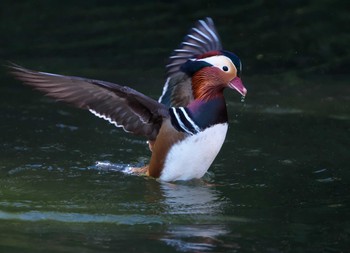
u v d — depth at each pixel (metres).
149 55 18.36
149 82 16.41
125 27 20.39
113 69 17.31
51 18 21.08
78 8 21.86
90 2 22.23
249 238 9.39
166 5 21.84
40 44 19.11
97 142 13.21
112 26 20.44
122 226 9.77
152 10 21.55
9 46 18.92
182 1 22.00
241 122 14.32
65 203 10.55
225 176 11.74
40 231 9.57
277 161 12.36
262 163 12.28
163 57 18.19
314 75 17.39
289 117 14.62
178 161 11.05
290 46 19.09
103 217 10.05
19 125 13.92
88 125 14.09
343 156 12.53
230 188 11.23
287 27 20.17
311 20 20.47
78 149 12.85
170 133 10.97
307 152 12.74
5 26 20.39
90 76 16.75
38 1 22.25
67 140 13.27
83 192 10.98
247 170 11.98
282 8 21.30
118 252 8.94
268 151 12.81
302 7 21.25
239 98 15.74
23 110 14.74
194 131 10.87
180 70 11.43
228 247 9.11
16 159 12.31
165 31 20.00
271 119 14.50
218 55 11.13
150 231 9.60
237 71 11.06
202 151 10.98
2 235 9.42
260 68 17.84
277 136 13.56
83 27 20.41
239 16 20.97
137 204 10.54
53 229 9.64
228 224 9.84
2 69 17.20
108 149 12.90
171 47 18.88
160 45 19.03
